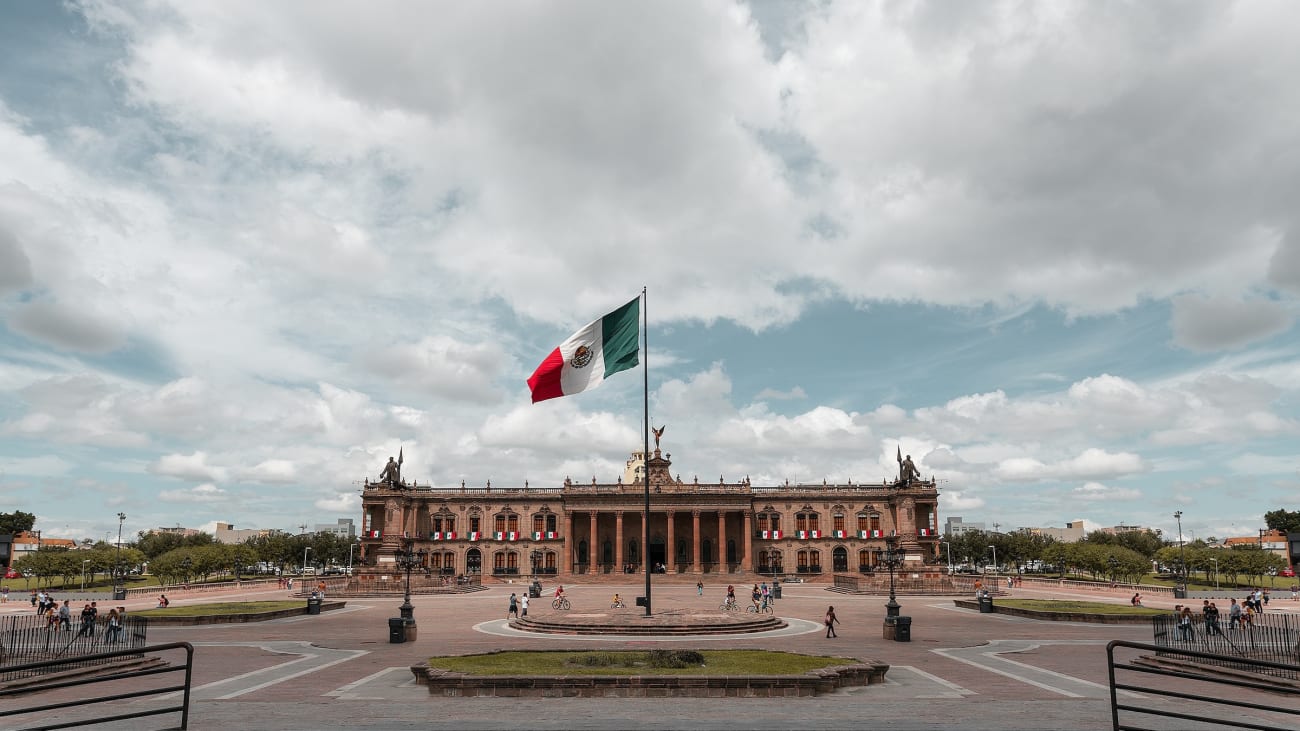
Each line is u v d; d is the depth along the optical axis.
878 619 59.44
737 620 47.47
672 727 19.42
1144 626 54.31
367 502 147.75
